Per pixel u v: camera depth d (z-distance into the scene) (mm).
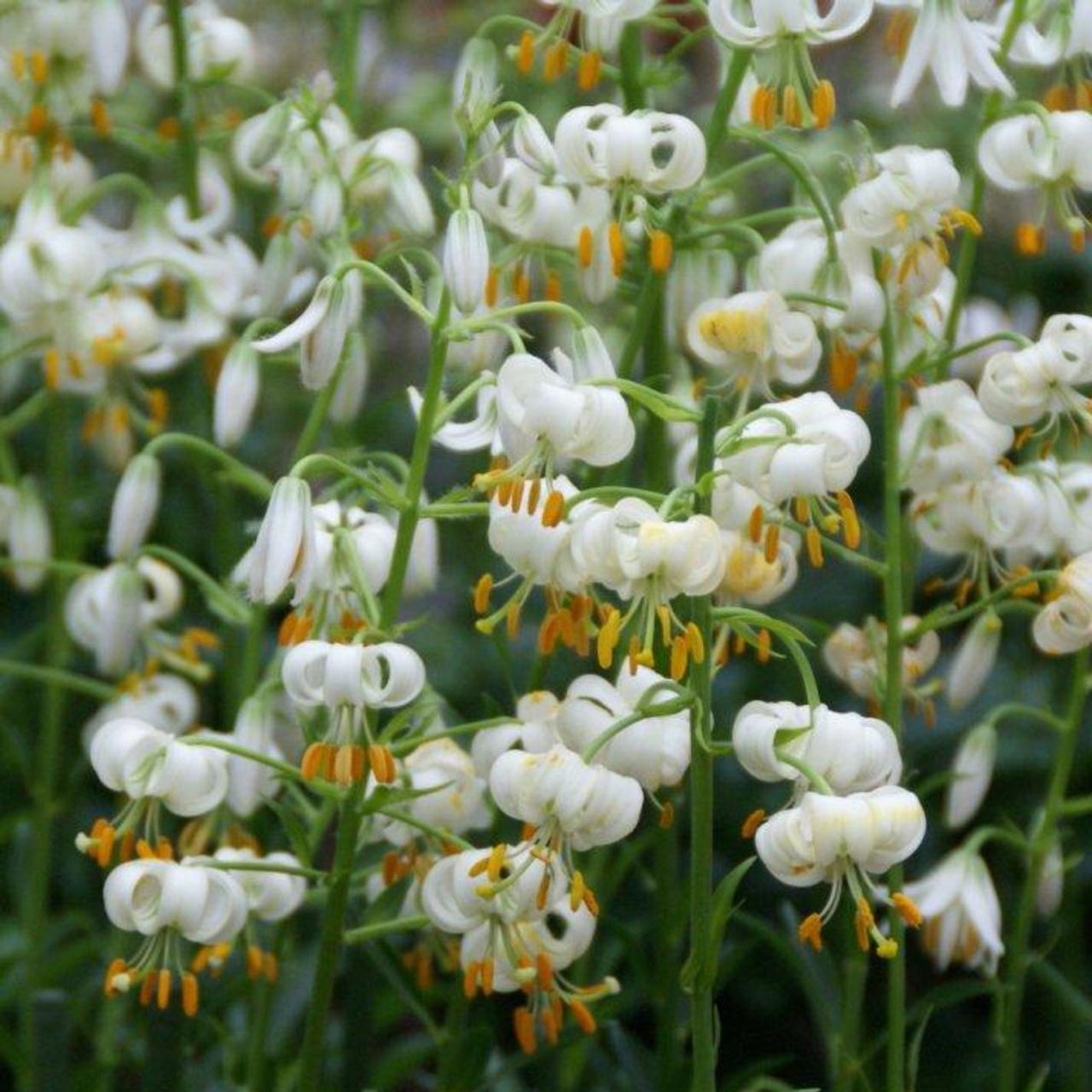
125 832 1329
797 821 1266
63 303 1536
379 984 1566
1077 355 1381
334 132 1506
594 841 1285
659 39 2064
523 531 1294
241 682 1570
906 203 1378
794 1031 1814
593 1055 1521
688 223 1436
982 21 1470
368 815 1344
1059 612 1384
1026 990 1753
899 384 1425
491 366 1445
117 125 1705
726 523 1350
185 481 1876
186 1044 1463
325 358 1321
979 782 1450
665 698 1300
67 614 1545
